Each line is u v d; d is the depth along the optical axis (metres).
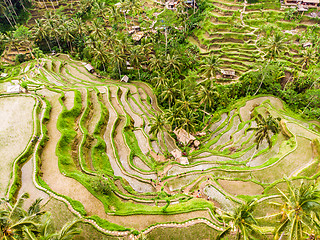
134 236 32.72
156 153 52.25
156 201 39.72
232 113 64.50
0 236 22.33
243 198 39.78
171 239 33.41
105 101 62.47
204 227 34.22
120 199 40.34
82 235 32.84
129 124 57.00
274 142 52.56
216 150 53.72
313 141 48.16
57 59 82.62
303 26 75.62
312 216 22.78
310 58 61.56
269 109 60.41
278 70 67.94
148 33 85.56
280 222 25.36
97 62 81.19
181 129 57.62
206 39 79.00
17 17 97.88
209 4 84.44
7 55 84.44
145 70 79.31
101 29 74.50
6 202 34.69
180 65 71.19
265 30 75.44
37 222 25.12
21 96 54.59
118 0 104.62
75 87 63.53
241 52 75.38
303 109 63.41
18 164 40.16
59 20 82.94
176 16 86.31
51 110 52.78
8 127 46.56
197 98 58.12
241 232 25.00
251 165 48.16
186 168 48.06
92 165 45.22
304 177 41.62
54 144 45.28
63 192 37.50
